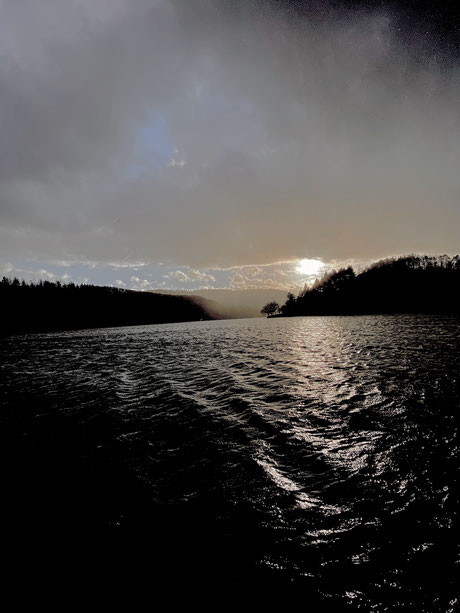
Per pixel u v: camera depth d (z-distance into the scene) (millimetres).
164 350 40469
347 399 13992
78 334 93188
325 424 11266
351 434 10273
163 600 4715
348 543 5688
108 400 16031
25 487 8047
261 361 26672
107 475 8477
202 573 5176
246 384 18234
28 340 70625
